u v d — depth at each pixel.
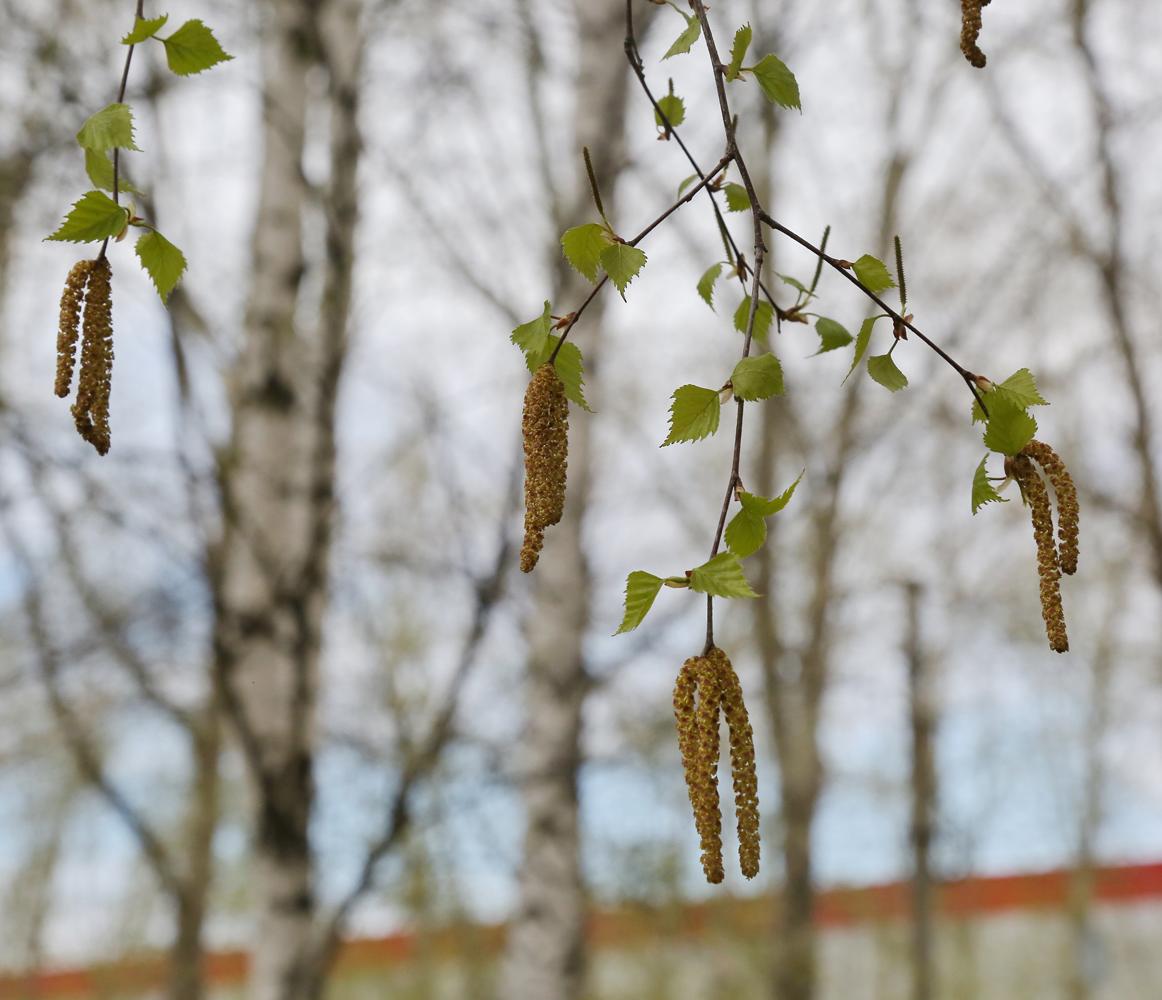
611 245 1.59
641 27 5.80
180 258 1.64
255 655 5.00
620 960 11.18
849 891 13.26
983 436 1.59
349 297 5.60
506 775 5.65
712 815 1.40
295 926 4.88
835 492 11.32
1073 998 17.09
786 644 11.78
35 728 8.03
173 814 11.70
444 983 12.05
